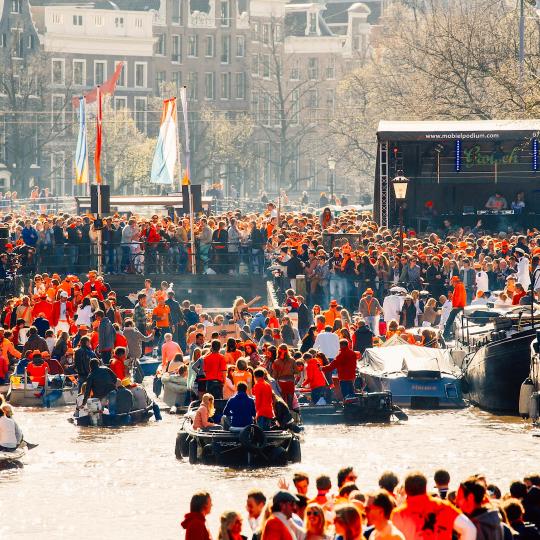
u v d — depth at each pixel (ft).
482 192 379.76
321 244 324.60
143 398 226.79
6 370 253.03
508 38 517.96
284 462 187.11
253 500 110.93
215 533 148.25
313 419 223.71
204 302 353.72
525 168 376.48
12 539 148.56
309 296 309.01
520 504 112.98
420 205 379.76
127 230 347.77
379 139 364.79
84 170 407.03
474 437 206.49
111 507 162.91
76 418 224.94
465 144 375.45
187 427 194.80
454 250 322.34
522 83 457.27
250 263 353.10
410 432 212.02
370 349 248.11
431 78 522.88
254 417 189.47
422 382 237.25
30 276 343.05
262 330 256.32
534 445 198.90
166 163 377.91
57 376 246.27
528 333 225.56
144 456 194.70
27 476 181.27
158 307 291.79
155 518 157.38
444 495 118.52
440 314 292.61
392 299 291.17
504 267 307.99
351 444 201.87
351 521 99.55
